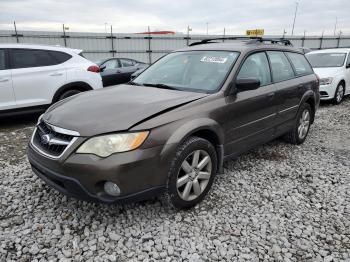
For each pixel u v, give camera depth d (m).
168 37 25.28
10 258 2.50
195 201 3.19
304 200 3.45
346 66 9.50
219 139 3.35
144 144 2.67
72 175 2.64
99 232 2.81
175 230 2.86
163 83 3.84
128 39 24.23
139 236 2.79
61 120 2.90
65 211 3.14
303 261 2.53
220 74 3.64
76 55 6.99
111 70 12.33
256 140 4.05
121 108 2.96
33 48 6.42
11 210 3.18
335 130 6.30
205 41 4.79
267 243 2.73
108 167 2.55
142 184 2.70
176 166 2.88
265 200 3.43
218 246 2.67
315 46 29.09
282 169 4.24
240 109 3.59
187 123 2.97
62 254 2.55
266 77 4.20
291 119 4.80
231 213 3.16
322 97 8.94
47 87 6.46
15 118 7.29
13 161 4.48
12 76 6.06
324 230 2.92
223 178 3.92
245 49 3.94
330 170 4.24
